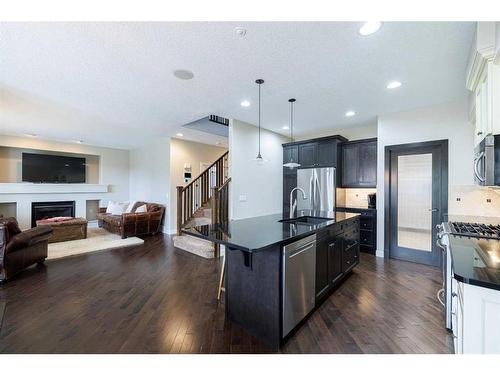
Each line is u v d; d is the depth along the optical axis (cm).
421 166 395
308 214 371
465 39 208
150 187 738
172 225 657
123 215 571
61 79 290
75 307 255
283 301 192
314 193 515
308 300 229
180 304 264
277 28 194
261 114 432
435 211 381
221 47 222
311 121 479
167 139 664
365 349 187
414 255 401
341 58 241
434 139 379
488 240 188
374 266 382
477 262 134
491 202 323
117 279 334
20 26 190
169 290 300
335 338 202
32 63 252
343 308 252
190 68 262
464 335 118
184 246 487
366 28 194
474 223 266
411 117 400
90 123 499
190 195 617
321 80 292
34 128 540
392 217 424
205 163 746
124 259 424
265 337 198
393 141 418
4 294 285
